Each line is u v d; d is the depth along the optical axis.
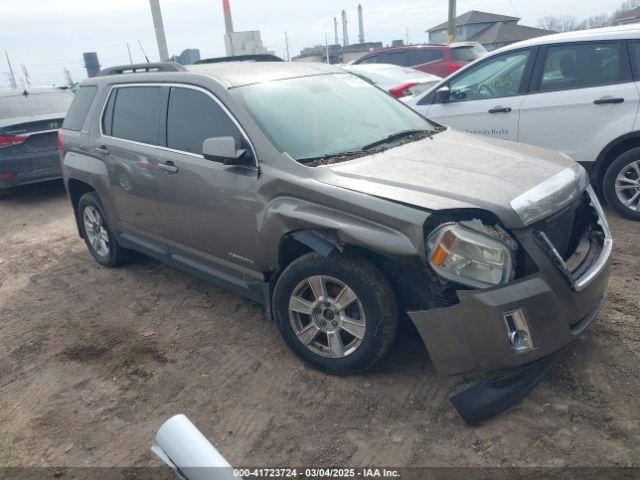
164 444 1.73
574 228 3.37
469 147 3.83
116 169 4.75
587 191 3.51
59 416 3.36
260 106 3.83
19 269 5.88
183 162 4.05
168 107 4.29
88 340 4.23
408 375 3.40
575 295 2.96
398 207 2.96
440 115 6.71
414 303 3.21
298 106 3.98
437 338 2.88
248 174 3.61
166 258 4.63
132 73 4.86
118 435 3.16
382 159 3.56
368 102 4.40
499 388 2.93
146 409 3.36
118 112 4.83
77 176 5.33
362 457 2.84
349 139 3.87
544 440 2.82
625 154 5.48
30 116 8.57
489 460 2.74
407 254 2.91
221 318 4.39
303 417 3.16
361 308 3.21
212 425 3.17
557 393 3.14
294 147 3.63
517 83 6.14
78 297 5.04
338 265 3.20
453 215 2.90
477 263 2.82
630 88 5.39
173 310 4.61
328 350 3.46
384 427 3.02
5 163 8.09
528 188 3.10
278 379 3.52
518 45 6.18
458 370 2.87
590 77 5.66
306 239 3.29
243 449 2.97
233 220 3.76
